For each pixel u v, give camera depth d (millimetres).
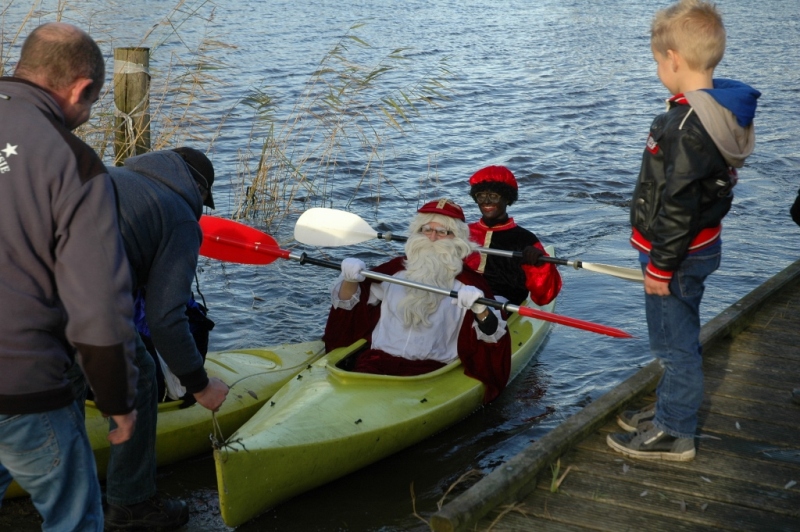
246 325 5586
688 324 3004
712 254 2883
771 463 3156
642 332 5574
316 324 5668
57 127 1995
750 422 3480
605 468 3109
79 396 2941
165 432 3820
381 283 4648
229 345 5277
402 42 20406
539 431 4363
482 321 4305
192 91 7996
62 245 1964
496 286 5305
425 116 12406
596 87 15430
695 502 2900
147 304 2770
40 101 2035
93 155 2008
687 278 2891
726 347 4266
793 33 23641
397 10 27891
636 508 2867
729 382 3857
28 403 2033
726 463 3152
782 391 3773
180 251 2797
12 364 1996
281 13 24906
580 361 5168
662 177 2764
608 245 7316
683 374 3041
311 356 4824
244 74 14523
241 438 3420
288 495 3586
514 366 4871
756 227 7711
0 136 1958
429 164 9773
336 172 9297
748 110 2629
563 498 2924
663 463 3146
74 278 1957
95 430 3631
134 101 6980
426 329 4500
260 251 4676
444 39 21484
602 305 6023
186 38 17578
